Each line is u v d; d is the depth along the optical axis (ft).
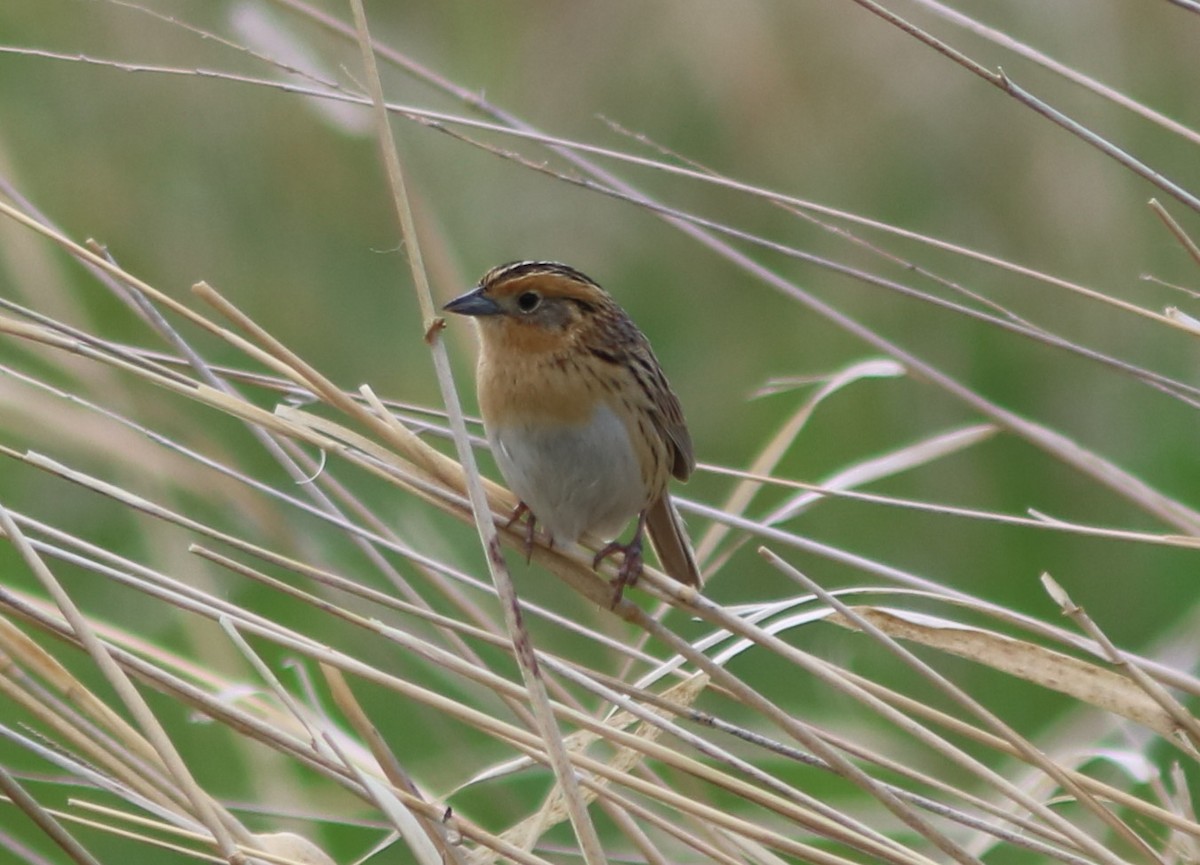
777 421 43.32
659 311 45.29
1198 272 43.93
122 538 38.78
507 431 27.61
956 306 27.50
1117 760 27.25
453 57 44.98
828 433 42.88
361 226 43.88
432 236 34.63
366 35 22.98
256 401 41.73
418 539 36.63
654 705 24.16
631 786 22.54
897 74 45.37
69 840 22.15
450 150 44.16
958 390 29.91
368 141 43.80
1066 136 44.62
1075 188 44.37
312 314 43.01
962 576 41.04
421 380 41.75
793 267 45.27
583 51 45.73
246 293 43.01
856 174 45.52
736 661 38.14
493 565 22.30
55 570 38.34
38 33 43.73
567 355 27.37
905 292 27.71
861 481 29.66
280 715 27.02
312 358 42.37
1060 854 22.29
